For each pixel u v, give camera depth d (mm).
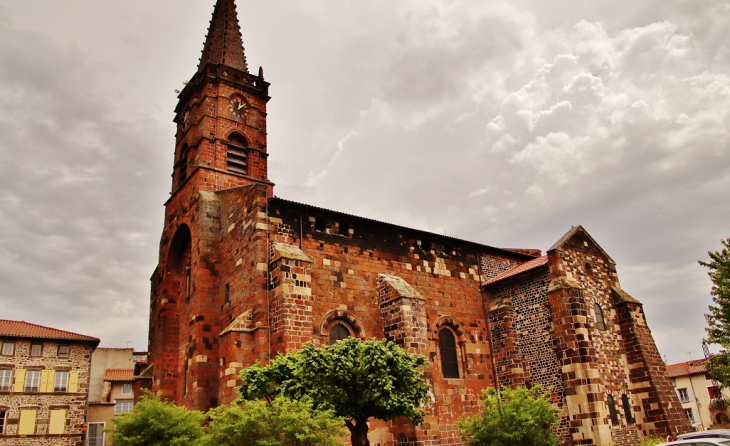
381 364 23359
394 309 32656
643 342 37625
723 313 33125
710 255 34688
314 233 32969
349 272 33469
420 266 37406
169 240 40344
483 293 40312
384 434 30359
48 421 54000
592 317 36688
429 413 30594
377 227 36188
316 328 30641
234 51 45375
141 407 28062
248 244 31547
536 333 36438
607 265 40125
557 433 33438
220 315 33312
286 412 18969
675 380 74625
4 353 54406
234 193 34500
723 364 33906
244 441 18562
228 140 40969
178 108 45125
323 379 22953
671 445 18656
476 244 41125
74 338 57344
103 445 58844
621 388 36062
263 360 27734
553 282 35969
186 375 34562
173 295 39000
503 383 37156
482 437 27141
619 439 33875
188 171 39969
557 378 34406
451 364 36375
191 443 25766
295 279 29141
